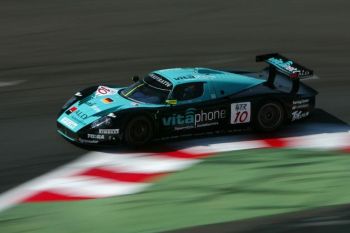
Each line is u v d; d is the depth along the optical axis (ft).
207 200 101.91
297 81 140.77
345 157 123.24
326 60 199.82
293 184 108.78
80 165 118.32
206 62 197.98
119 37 226.58
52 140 132.16
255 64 196.13
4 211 97.96
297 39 225.35
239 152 125.59
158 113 127.34
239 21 249.55
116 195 104.01
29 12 262.67
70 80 179.63
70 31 234.38
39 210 98.32
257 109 136.15
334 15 260.01
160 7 271.49
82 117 128.47
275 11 265.95
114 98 134.00
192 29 237.86
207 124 133.18
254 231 90.43
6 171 115.14
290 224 92.89
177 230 90.84
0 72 186.70
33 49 211.41
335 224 92.79
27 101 160.76
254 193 104.73
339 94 167.02
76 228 91.81
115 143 125.18
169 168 116.67
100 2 280.92
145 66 193.67
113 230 91.04
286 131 140.15
